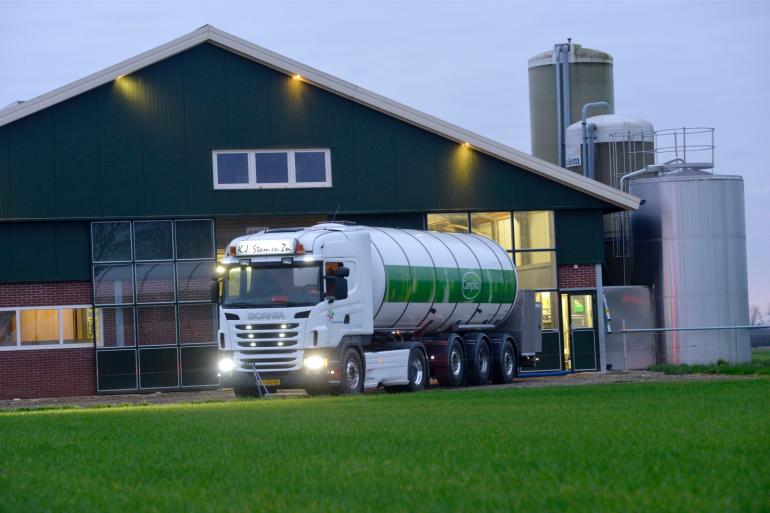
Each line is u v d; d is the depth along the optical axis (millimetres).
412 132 66000
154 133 63250
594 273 68750
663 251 73750
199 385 63312
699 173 74688
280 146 64375
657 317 73812
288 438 25047
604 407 32719
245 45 63688
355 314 49500
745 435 22656
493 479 17328
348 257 49438
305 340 47094
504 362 61469
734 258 73625
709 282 73188
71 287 62906
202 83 63812
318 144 64875
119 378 62844
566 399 37750
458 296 57844
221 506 15875
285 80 64688
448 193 66312
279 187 64375
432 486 16891
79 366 62719
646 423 26203
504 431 25078
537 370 67875
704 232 73375
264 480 18234
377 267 51562
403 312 53719
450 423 27859
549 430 25062
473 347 59000
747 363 72188
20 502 17094
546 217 68250
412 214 66250
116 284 63094
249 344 47688
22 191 62031
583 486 16359
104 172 62812
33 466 21641
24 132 62188
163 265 63438
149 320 63250
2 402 59094
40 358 62469
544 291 68125
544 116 91188
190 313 63500
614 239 76250
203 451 22969
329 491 16828
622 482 16625
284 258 47781
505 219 67750
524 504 15023
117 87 63031
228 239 71812
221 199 63750
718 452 19906
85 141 62656
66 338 62750
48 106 62188
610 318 72562
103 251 63125
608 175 80625
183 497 16859
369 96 64938
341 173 65125
